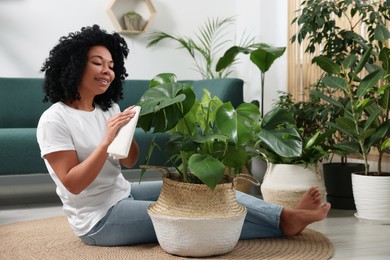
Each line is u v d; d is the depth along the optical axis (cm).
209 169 175
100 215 201
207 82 406
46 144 185
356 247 214
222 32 498
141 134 343
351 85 295
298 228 221
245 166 328
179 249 187
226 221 183
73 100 197
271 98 462
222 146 197
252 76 479
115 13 461
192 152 198
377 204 262
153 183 226
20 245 213
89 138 195
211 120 200
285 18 452
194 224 181
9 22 424
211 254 188
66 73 191
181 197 187
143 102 184
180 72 484
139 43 468
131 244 209
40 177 441
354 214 278
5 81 401
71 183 183
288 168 277
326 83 283
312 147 278
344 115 288
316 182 275
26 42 429
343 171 305
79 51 191
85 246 209
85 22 448
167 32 479
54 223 261
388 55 271
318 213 220
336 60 327
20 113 400
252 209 219
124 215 201
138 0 468
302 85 424
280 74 455
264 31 462
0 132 324
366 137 274
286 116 200
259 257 193
